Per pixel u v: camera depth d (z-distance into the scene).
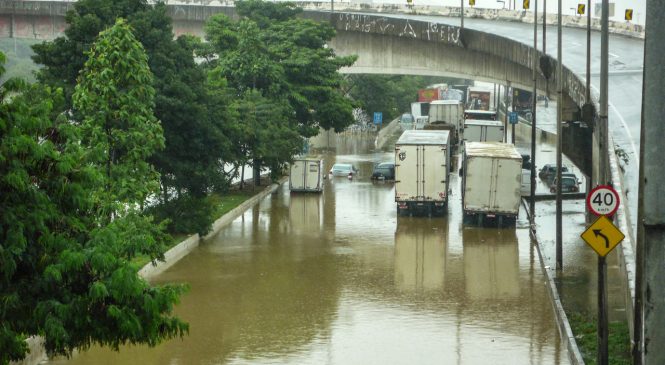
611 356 23.98
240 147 61.78
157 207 44.03
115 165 32.03
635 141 37.62
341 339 27.47
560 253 36.91
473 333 28.23
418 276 36.97
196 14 82.62
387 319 29.97
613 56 62.19
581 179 70.94
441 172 52.47
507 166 48.62
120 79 32.69
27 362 24.11
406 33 77.19
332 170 77.69
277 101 67.44
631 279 25.38
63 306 16.16
